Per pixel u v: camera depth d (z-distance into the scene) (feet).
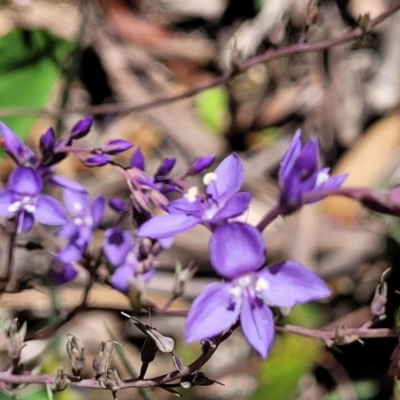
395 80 1.47
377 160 1.35
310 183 0.84
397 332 0.89
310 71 1.47
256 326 0.85
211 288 0.85
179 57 1.48
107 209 1.18
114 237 0.93
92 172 1.28
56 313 1.04
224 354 1.16
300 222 1.21
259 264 0.85
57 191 1.09
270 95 1.44
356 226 1.25
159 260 1.15
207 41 1.52
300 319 1.09
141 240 0.91
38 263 1.09
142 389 0.96
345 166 1.36
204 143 1.36
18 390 0.93
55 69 1.09
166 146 1.36
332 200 1.26
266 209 1.30
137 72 1.44
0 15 1.33
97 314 1.12
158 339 0.86
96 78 1.42
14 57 1.08
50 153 0.91
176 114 1.37
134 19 1.48
